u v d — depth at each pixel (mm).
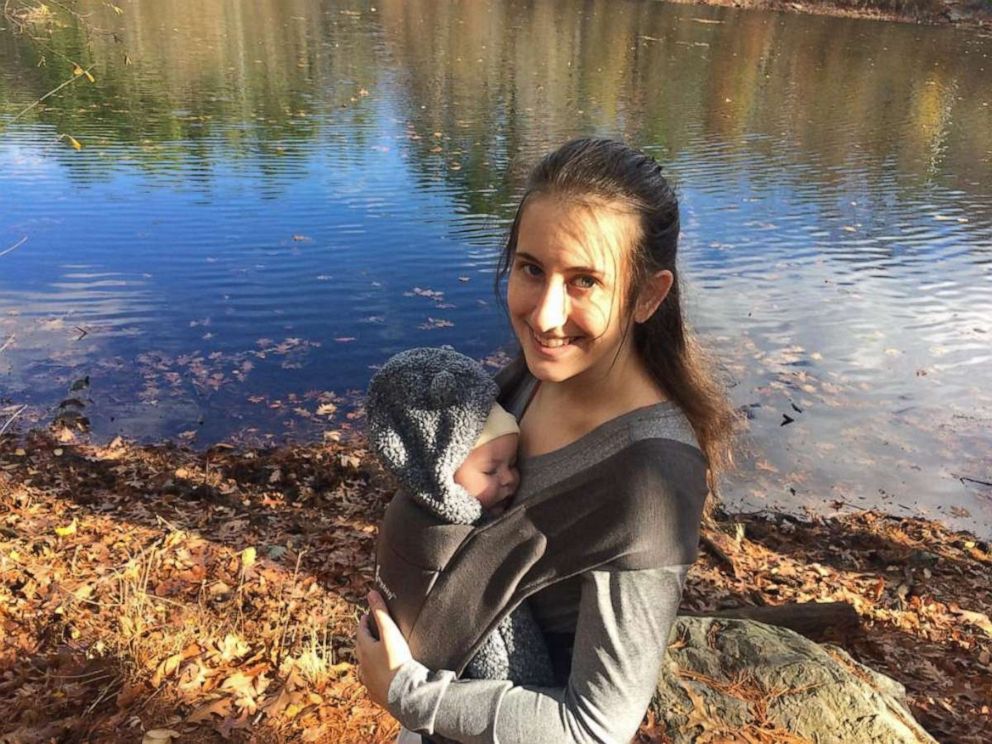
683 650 3322
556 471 1188
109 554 4926
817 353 8750
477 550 1205
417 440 1240
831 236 11953
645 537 1068
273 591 4605
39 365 7789
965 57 30703
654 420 1148
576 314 1116
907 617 5219
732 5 40688
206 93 17672
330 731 3361
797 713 2963
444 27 29156
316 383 7766
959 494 6906
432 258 10297
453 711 1184
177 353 8109
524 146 15109
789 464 7113
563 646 1234
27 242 10109
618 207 1091
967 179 15281
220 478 6344
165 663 3678
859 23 38062
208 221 11109
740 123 18500
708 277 10328
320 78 19906
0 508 5547
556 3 37688
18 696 3473
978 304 10062
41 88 16719
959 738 3906
